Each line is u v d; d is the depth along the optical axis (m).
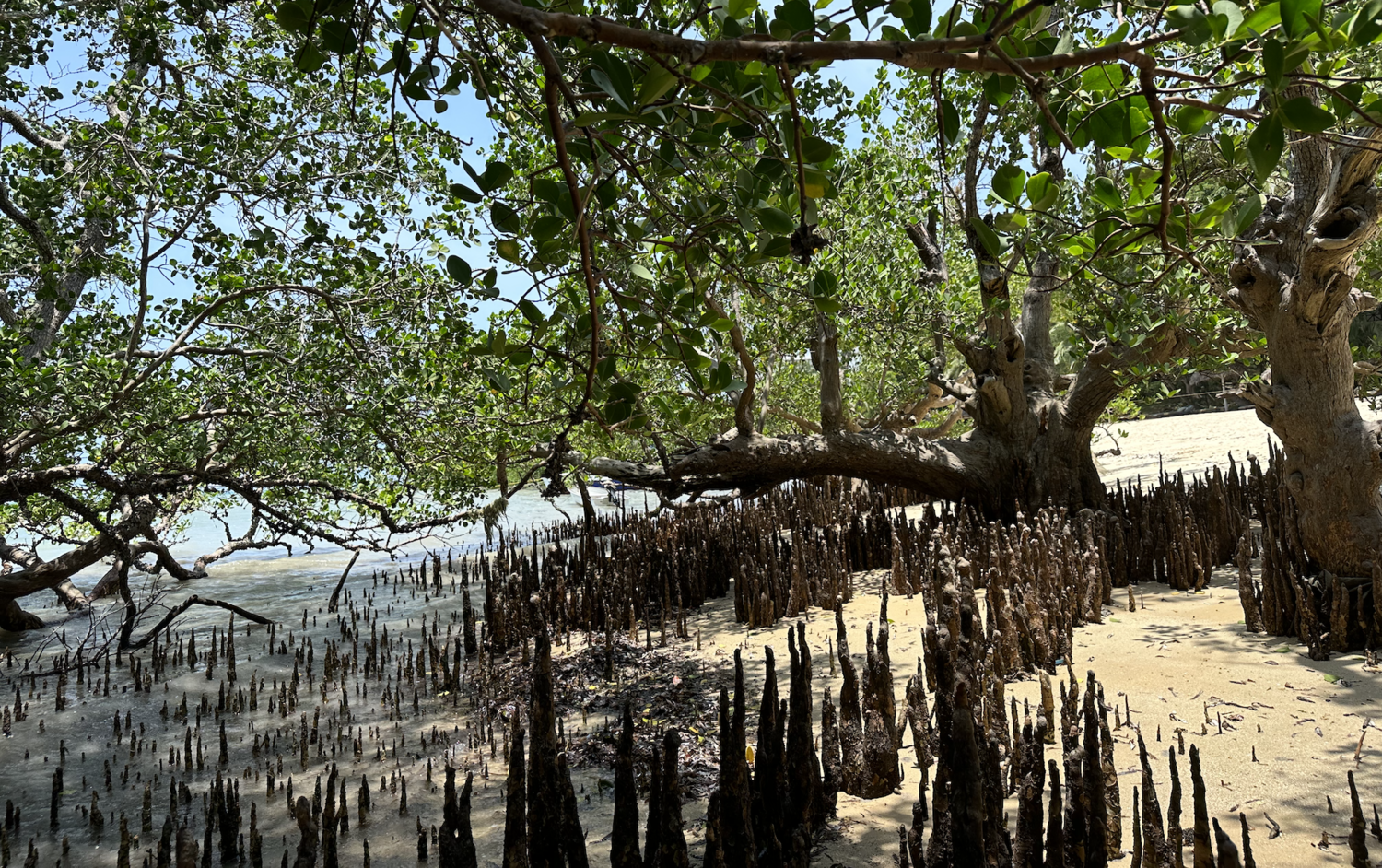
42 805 5.75
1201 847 3.12
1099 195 2.43
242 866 4.72
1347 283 6.00
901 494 16.33
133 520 10.90
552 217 2.46
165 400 8.79
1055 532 8.88
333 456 10.30
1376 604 5.96
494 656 9.01
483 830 4.88
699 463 10.51
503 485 10.24
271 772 5.74
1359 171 5.66
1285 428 6.54
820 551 9.70
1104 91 2.18
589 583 9.74
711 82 2.37
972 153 8.81
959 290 12.41
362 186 7.72
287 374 9.31
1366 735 4.71
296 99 7.59
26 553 13.21
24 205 7.27
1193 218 2.37
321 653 9.85
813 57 1.65
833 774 4.52
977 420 12.36
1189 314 9.35
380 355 8.88
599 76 1.87
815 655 7.33
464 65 3.21
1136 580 9.03
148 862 4.66
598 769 5.52
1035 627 6.20
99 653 9.62
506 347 3.10
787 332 11.39
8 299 8.44
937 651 3.59
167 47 6.65
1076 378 11.71
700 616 9.54
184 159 7.08
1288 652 6.21
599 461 10.86
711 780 5.09
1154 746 4.82
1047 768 4.67
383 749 6.41
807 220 2.31
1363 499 6.24
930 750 4.77
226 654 9.91
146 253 7.81
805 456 10.98
